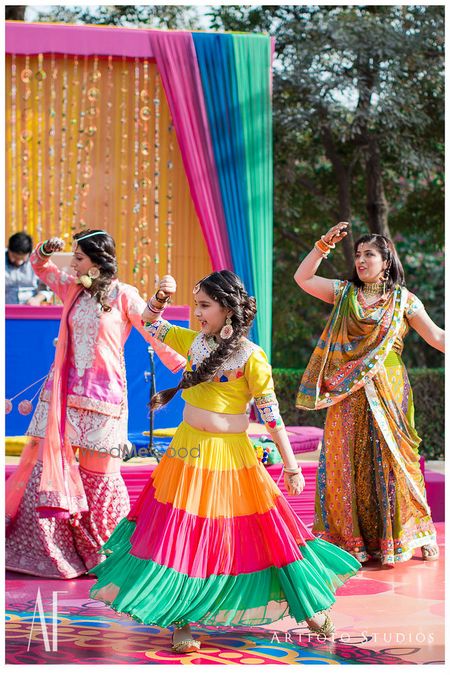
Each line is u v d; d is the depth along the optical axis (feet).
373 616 12.97
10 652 11.11
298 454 20.62
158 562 10.76
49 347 19.43
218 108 24.89
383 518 15.60
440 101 37.19
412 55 35.17
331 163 41.19
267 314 25.11
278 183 39.78
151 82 25.23
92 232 14.90
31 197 25.31
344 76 34.86
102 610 12.95
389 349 15.64
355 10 37.14
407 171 38.88
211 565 11.03
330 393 15.75
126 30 24.72
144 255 25.46
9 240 23.43
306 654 11.23
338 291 16.07
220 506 11.20
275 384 34.22
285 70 35.70
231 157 24.94
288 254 43.45
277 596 11.23
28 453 15.03
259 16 38.09
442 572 15.49
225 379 11.41
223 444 11.37
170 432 19.27
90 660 10.85
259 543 11.29
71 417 14.53
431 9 35.81
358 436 15.80
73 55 24.91
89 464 14.74
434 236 41.98
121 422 14.84
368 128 36.70
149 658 10.97
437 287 44.80
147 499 11.59
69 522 14.76
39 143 25.13
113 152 25.40
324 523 16.03
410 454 15.93
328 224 42.45
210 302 11.41
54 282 15.25
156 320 12.22
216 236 24.95
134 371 19.65
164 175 25.48
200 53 24.82
